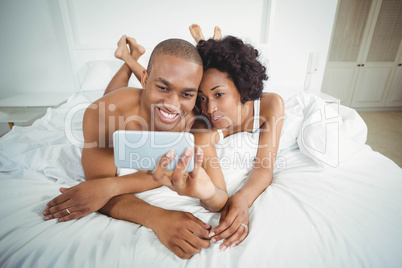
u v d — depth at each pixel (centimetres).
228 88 71
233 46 71
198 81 61
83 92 168
